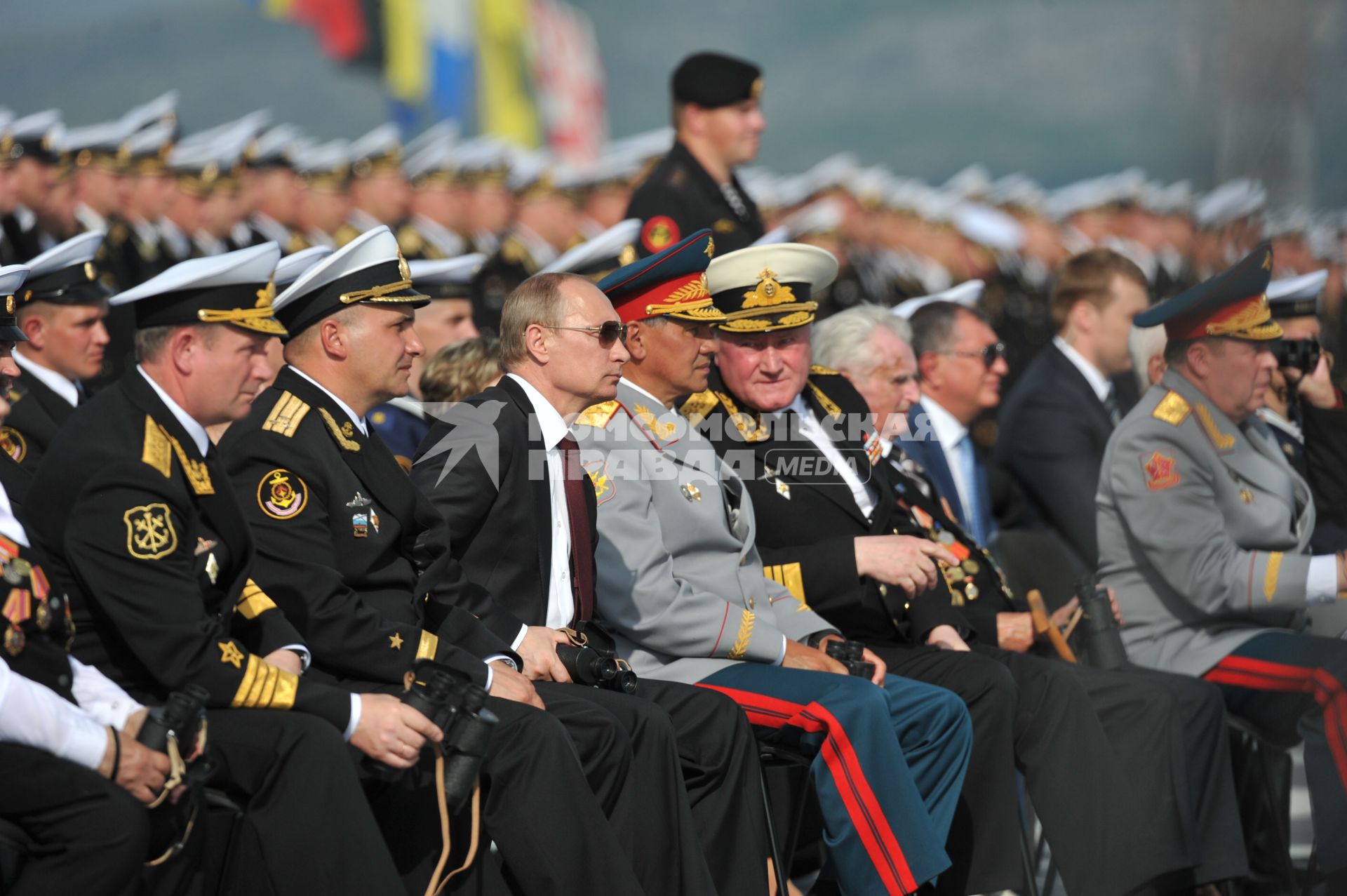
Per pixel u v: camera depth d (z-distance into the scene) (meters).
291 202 29.69
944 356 21.44
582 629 15.17
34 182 24.95
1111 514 19.61
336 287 14.13
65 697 11.91
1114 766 16.95
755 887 14.35
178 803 11.77
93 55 52.97
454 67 57.97
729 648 15.71
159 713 11.72
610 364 15.17
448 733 12.59
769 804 15.25
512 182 35.03
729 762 14.58
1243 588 18.48
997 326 44.94
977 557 19.28
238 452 13.66
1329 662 17.62
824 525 17.77
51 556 12.43
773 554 17.53
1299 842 18.73
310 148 34.31
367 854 12.12
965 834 16.39
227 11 54.53
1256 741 18.36
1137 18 71.19
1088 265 21.72
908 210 44.62
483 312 33.16
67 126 52.50
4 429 17.14
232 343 12.98
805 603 17.36
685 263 16.12
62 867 11.22
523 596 14.95
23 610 11.73
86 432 12.62
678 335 16.12
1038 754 17.03
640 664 15.95
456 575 14.30
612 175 38.25
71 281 17.69
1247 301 18.84
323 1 54.53
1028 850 17.00
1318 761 17.55
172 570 12.23
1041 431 21.55
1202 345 18.94
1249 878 18.30
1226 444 18.94
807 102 77.19
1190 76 59.06
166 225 27.34
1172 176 62.97
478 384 18.00
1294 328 20.78
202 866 12.12
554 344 15.08
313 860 12.12
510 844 12.95
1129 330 21.66
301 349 14.20
